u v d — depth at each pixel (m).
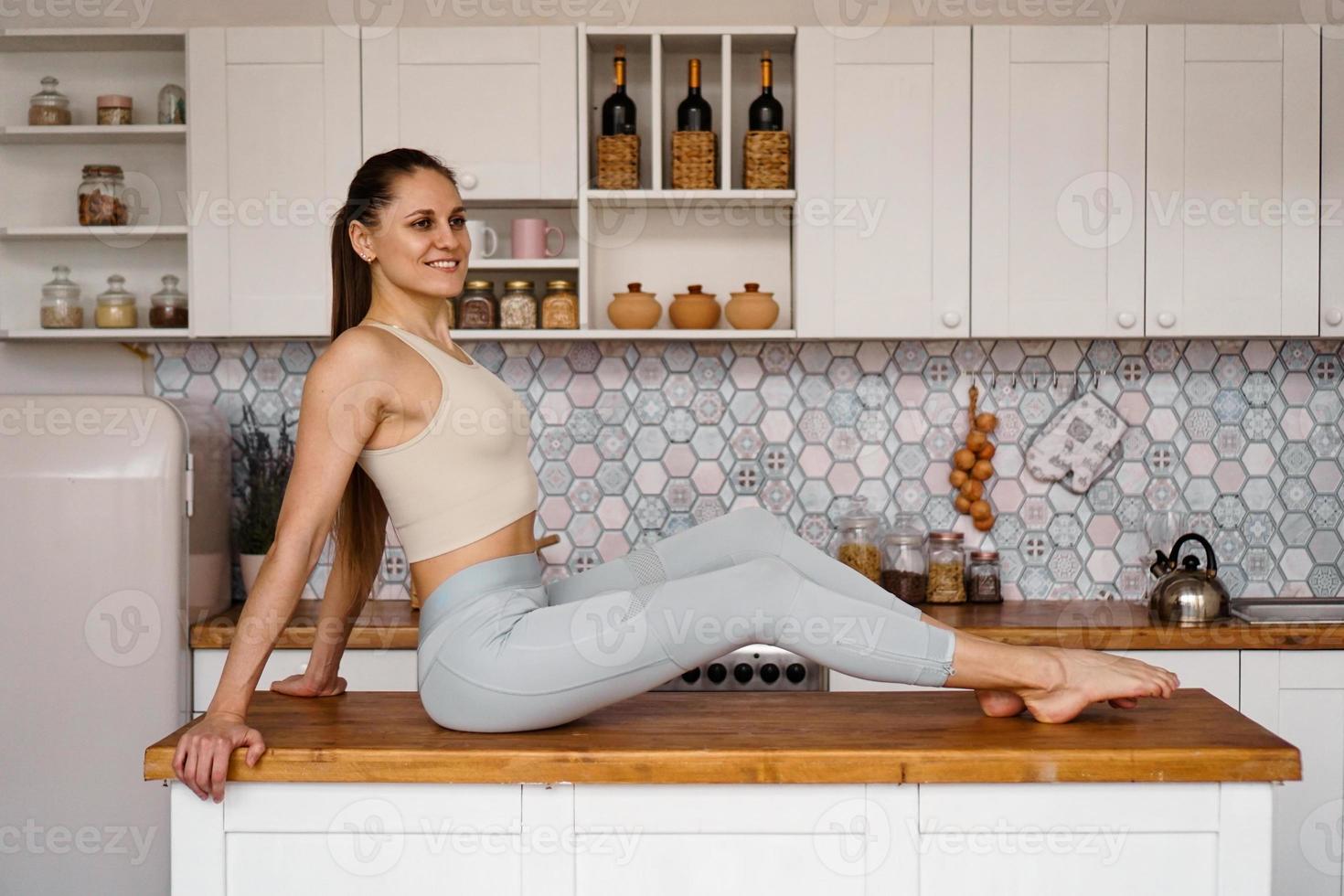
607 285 3.40
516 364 3.44
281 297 3.10
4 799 2.86
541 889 1.69
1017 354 3.43
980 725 1.82
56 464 2.85
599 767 1.67
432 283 1.89
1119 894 1.69
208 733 1.67
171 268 3.40
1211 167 3.09
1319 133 3.08
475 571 1.84
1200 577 3.04
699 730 1.80
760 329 3.20
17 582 2.84
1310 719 2.93
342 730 1.81
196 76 3.08
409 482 1.83
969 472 3.41
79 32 3.17
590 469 3.45
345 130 3.08
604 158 3.14
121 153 3.37
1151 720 1.85
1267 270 3.09
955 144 3.10
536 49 3.08
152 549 2.86
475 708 1.76
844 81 3.10
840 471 3.45
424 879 1.70
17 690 2.85
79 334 3.16
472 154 3.09
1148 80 3.08
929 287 3.11
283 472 3.36
